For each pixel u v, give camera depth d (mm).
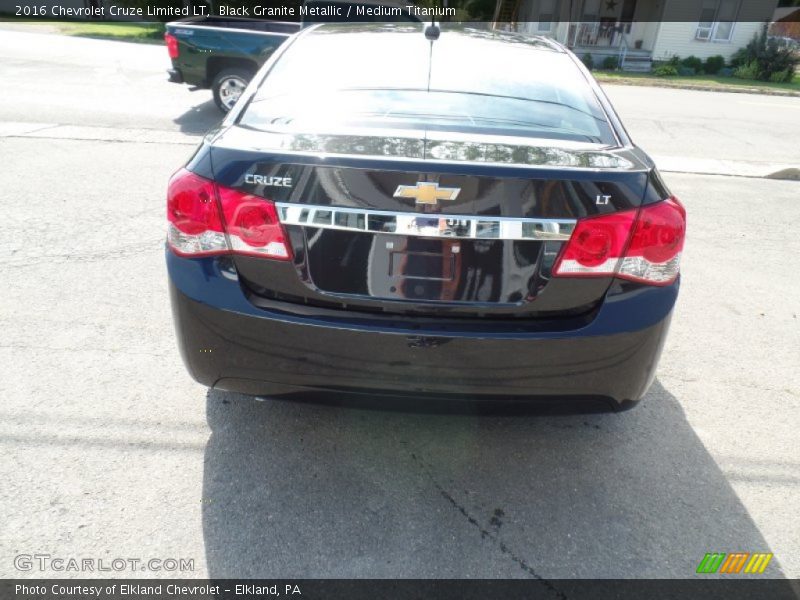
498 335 1940
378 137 2045
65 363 2930
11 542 1978
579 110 2461
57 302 3479
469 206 1859
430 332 1940
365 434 2584
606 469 2469
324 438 2545
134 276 3830
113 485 2230
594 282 1959
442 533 2119
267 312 1980
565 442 2613
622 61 21859
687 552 2098
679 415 2848
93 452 2381
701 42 21734
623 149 2215
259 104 2359
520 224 1882
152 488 2230
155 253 4164
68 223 4582
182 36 8312
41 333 3166
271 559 1985
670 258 2006
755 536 2178
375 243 1913
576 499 2305
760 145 9406
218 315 2006
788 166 7848
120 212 4848
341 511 2186
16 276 3736
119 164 6094
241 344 2029
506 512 2225
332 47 2807
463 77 2584
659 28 21609
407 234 1889
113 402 2680
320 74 2557
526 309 1971
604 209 1903
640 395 2148
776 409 2938
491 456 2502
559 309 1979
